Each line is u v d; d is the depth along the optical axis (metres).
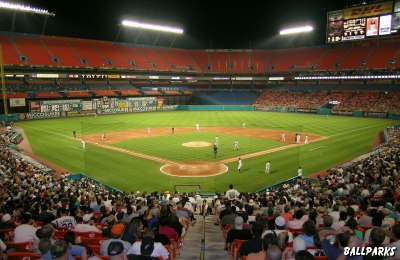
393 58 80.25
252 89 104.19
